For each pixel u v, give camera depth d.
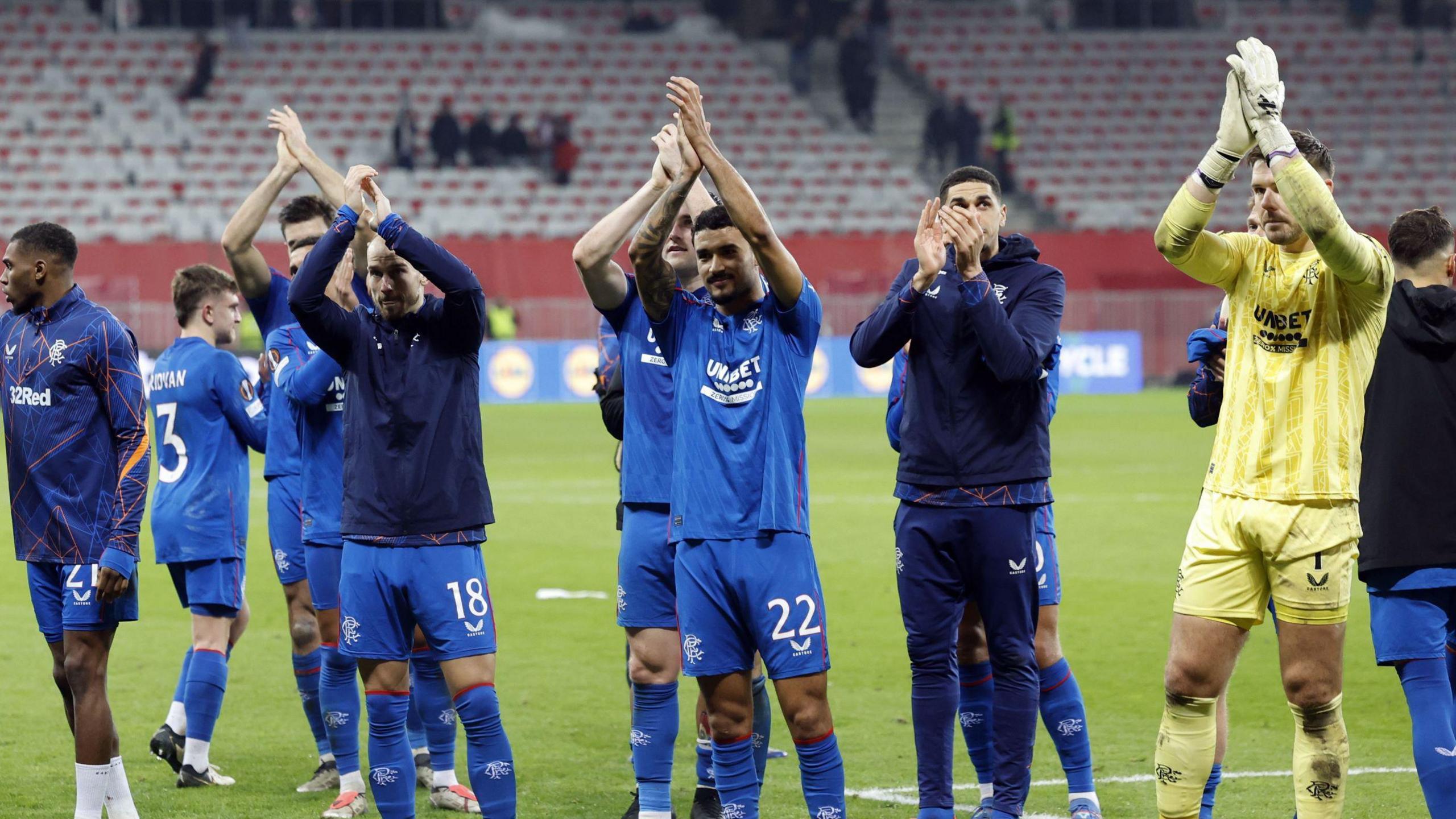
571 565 46.28
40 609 21.12
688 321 18.28
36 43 140.75
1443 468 18.31
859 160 147.25
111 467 20.83
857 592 41.62
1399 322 18.72
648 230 17.80
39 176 131.00
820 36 161.88
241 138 137.88
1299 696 17.47
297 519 24.12
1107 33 159.88
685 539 17.92
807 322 17.97
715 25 159.25
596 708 29.11
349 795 22.08
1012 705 19.31
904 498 19.56
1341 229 16.31
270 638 36.00
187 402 24.16
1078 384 125.38
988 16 161.50
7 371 20.80
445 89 147.12
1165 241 17.80
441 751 22.70
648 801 20.33
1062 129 152.88
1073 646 34.31
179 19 147.38
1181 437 86.50
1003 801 19.27
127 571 20.25
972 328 19.11
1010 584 19.23
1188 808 17.91
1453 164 150.38
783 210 141.88
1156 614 38.00
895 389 22.20
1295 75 155.38
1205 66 157.62
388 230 18.45
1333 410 17.16
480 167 138.75
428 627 18.95
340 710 22.33
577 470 72.81
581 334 122.06
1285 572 17.30
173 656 33.88
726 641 17.84
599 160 144.12
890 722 27.95
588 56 151.75
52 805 22.22
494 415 106.75
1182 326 127.38
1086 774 21.00
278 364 23.92
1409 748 25.56
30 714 28.27
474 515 19.12
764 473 17.67
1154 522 53.75
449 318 19.06
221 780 23.81
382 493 18.89
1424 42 158.62
